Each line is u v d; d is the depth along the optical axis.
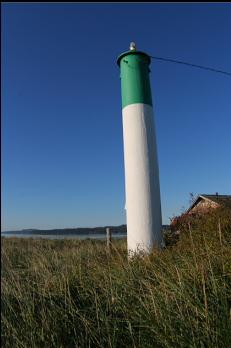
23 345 5.11
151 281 5.91
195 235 7.27
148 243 8.98
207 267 5.20
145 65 10.11
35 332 5.47
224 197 9.79
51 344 5.21
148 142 9.59
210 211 8.38
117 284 6.13
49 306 6.41
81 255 10.76
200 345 4.02
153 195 9.34
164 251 7.43
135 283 6.05
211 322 4.16
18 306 6.55
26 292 7.01
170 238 9.20
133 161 9.49
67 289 6.92
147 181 9.36
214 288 4.54
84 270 7.85
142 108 9.73
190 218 8.93
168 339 4.24
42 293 6.92
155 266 6.41
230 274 4.95
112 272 6.84
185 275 5.36
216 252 5.70
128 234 9.37
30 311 5.92
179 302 4.74
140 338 4.61
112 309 5.57
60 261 9.91
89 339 5.02
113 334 4.90
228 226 7.11
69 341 5.33
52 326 5.57
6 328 5.70
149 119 9.78
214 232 6.93
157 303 4.88
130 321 5.03
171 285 5.06
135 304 5.34
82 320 5.43
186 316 4.44
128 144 9.66
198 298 4.69
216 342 3.91
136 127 9.62
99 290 6.52
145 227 9.11
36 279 7.81
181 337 4.15
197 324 4.14
